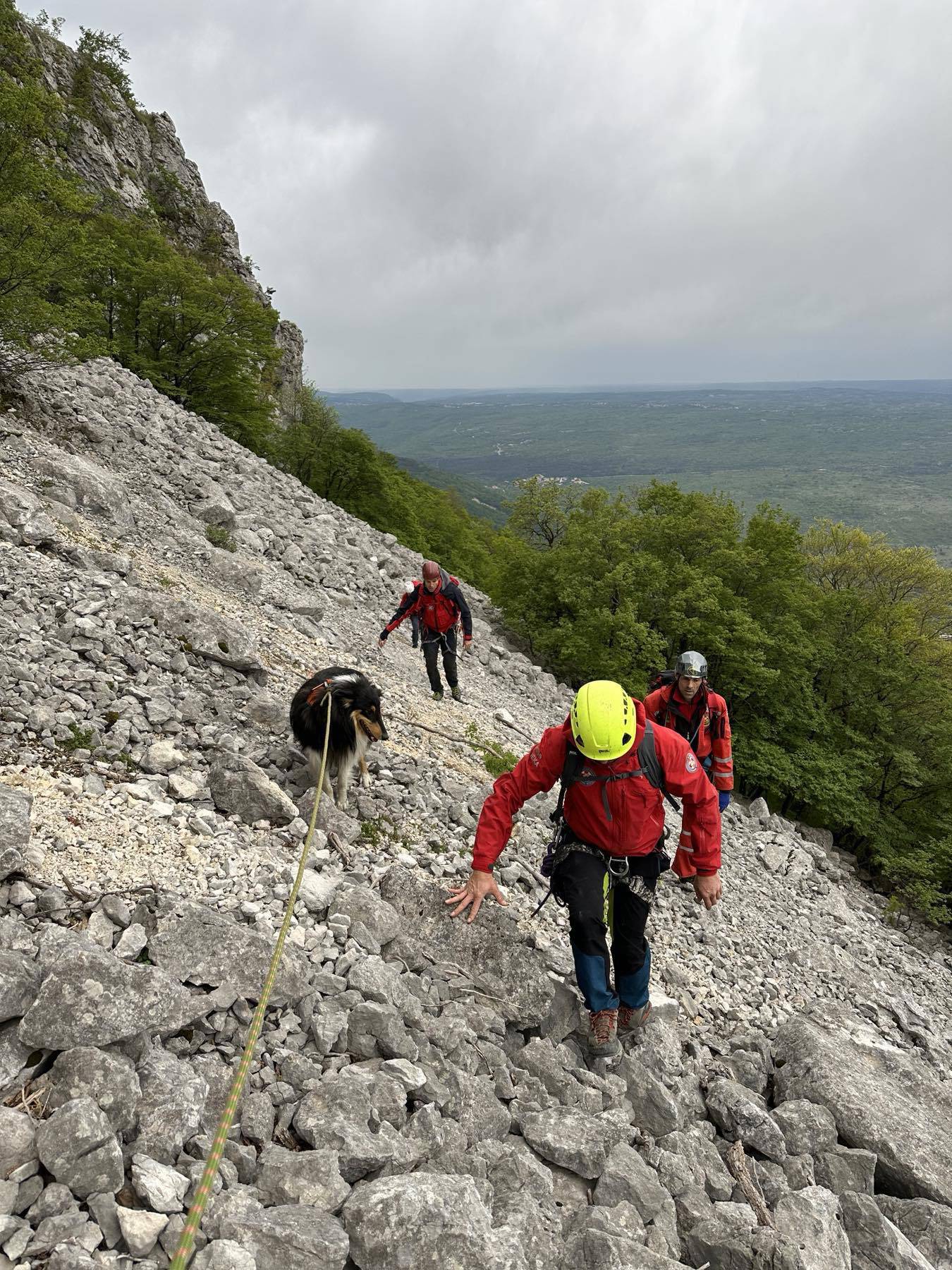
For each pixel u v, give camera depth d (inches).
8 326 436.1
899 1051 238.5
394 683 432.1
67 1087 96.9
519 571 1148.5
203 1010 120.0
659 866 163.0
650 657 984.9
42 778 173.2
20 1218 81.3
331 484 1594.5
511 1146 130.5
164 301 948.0
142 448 551.2
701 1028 213.5
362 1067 128.0
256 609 411.5
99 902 137.8
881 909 811.4
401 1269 93.4
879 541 1550.2
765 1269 124.8
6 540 286.4
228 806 193.3
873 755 1149.1
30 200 450.0
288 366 2287.2
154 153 2292.1
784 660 1111.6
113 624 254.8
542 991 168.9
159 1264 83.1
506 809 166.2
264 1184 100.7
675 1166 145.0
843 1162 163.5
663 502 1258.0
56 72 1963.6
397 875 182.7
